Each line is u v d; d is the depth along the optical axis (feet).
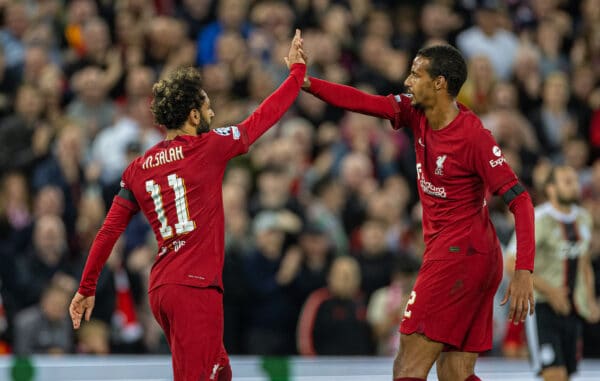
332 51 153.07
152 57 146.41
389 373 107.34
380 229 127.34
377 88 154.30
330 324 118.21
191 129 64.03
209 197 62.39
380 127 148.66
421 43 171.01
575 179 93.04
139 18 150.10
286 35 158.92
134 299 115.24
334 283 119.65
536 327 93.40
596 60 177.17
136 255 115.85
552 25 181.47
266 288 120.37
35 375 91.71
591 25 180.04
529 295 60.29
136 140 127.65
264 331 119.96
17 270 114.32
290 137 138.51
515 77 165.89
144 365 96.73
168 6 159.74
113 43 150.00
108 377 94.84
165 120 63.82
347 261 120.26
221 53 147.95
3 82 140.87
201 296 61.52
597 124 165.78
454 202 63.31
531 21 183.42
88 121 137.08
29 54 140.15
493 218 125.39
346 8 169.17
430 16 171.01
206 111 64.64
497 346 123.13
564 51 182.60
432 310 62.95
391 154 144.36
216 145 62.69
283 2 165.89
